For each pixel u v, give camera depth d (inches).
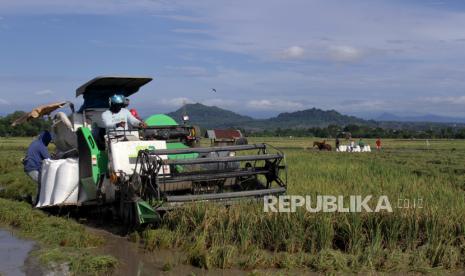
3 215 427.2
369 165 842.2
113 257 300.4
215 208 348.2
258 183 413.1
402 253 302.7
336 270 283.7
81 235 351.9
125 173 387.2
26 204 479.2
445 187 532.7
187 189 402.0
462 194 482.9
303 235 320.8
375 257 296.2
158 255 317.1
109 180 408.2
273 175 402.6
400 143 3061.0
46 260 301.9
